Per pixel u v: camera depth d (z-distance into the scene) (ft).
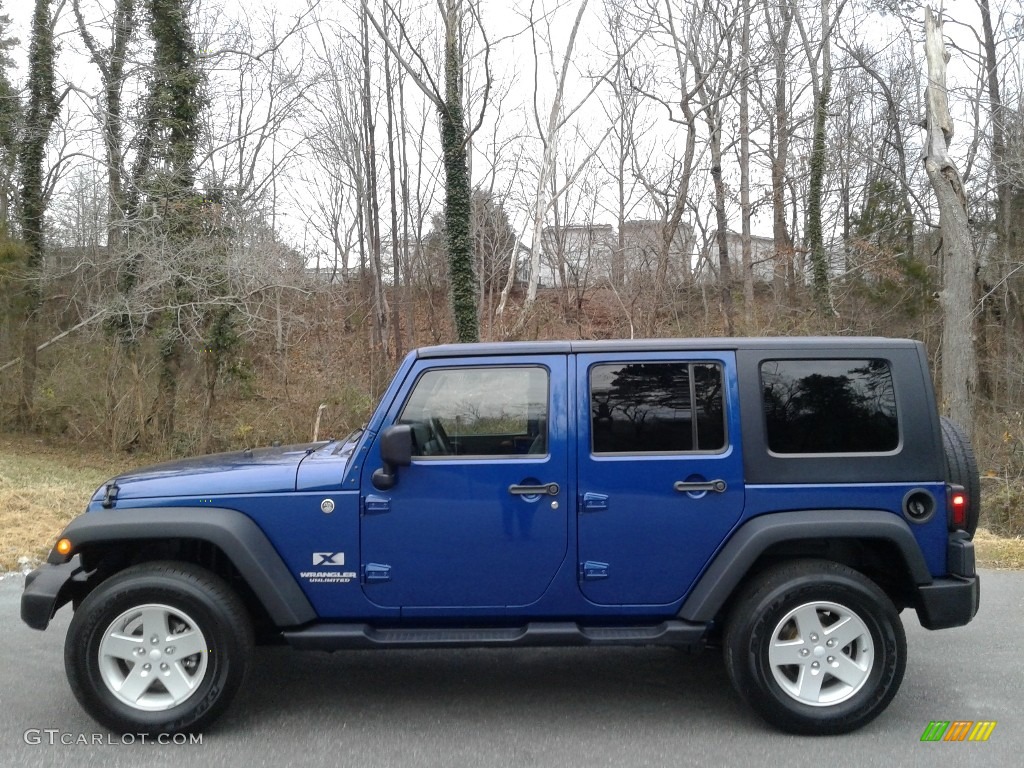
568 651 18.13
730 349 14.21
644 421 14.06
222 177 60.03
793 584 13.47
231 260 53.83
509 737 13.70
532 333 77.10
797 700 13.53
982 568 25.43
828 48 72.18
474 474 13.79
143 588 13.37
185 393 59.36
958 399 49.14
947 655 17.62
